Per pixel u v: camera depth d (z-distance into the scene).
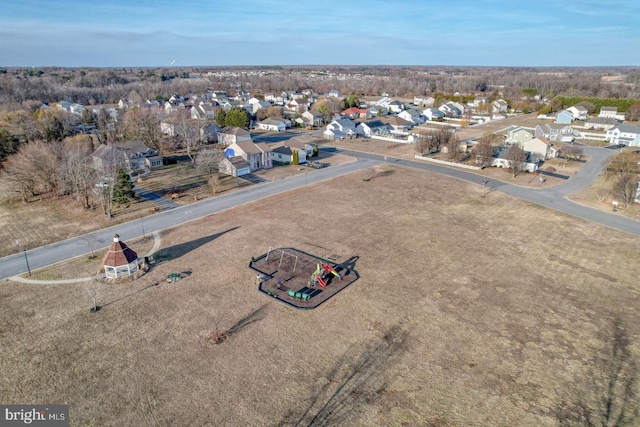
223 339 28.08
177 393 23.55
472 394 23.75
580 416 22.34
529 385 24.48
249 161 70.50
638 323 30.33
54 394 23.34
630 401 23.34
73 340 27.73
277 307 31.80
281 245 42.22
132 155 68.62
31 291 33.50
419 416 22.19
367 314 31.02
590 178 67.44
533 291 34.31
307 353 26.88
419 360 26.36
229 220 48.66
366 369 25.55
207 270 37.12
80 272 36.53
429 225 47.66
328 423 21.67
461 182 65.06
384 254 40.47
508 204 55.00
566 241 43.72
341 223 47.97
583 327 29.83
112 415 22.02
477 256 40.25
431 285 35.00
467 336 28.67
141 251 40.56
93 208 52.06
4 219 49.00
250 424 21.58
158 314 30.69
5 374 24.72
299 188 61.22
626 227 47.50
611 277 36.66
